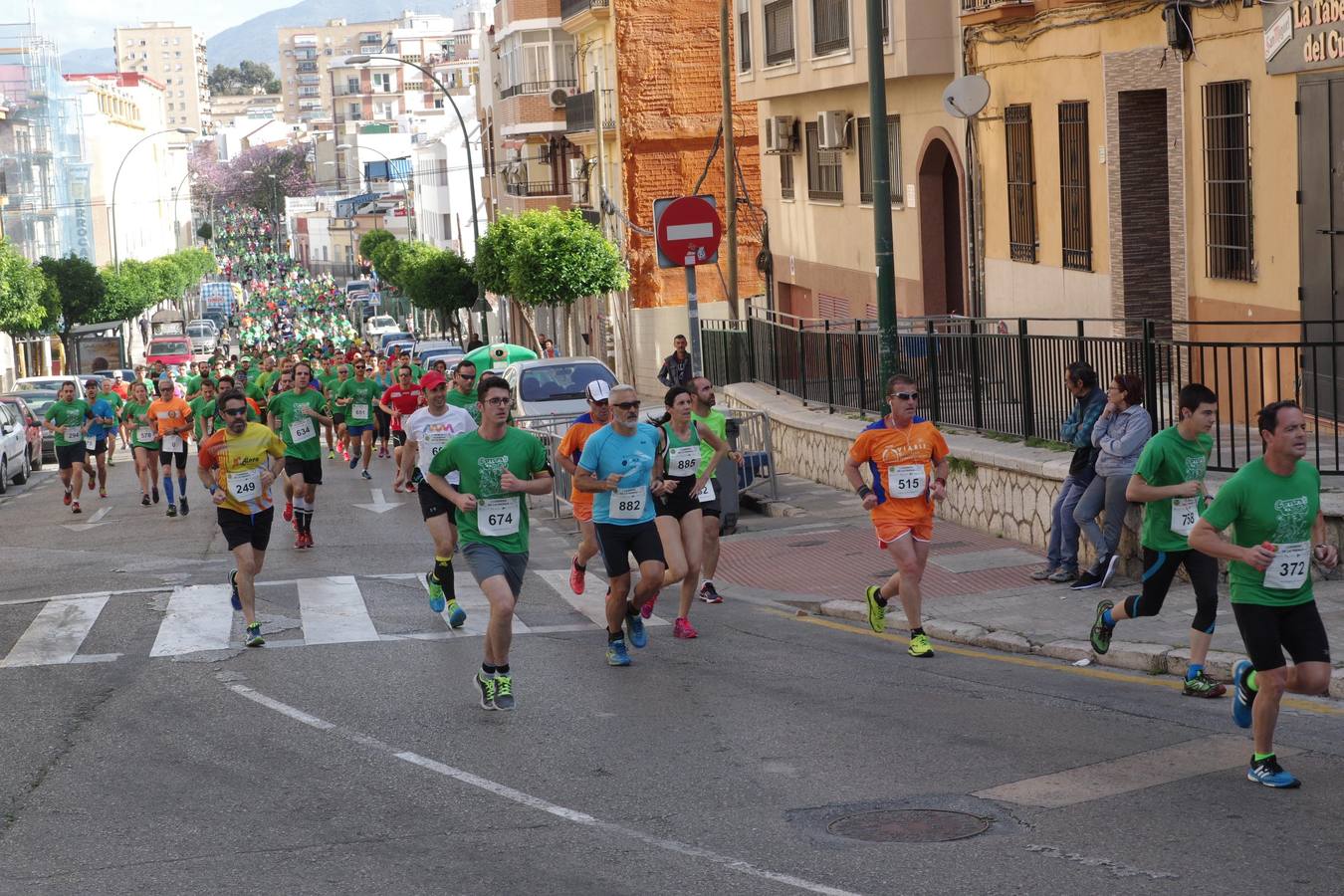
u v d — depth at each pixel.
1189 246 23.25
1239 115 21.58
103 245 133.12
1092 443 16.84
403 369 35.97
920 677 13.91
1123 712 12.16
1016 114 29.41
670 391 15.84
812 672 14.37
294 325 150.38
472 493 13.27
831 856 9.04
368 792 10.90
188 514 30.47
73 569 22.84
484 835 9.77
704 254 23.28
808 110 43.78
